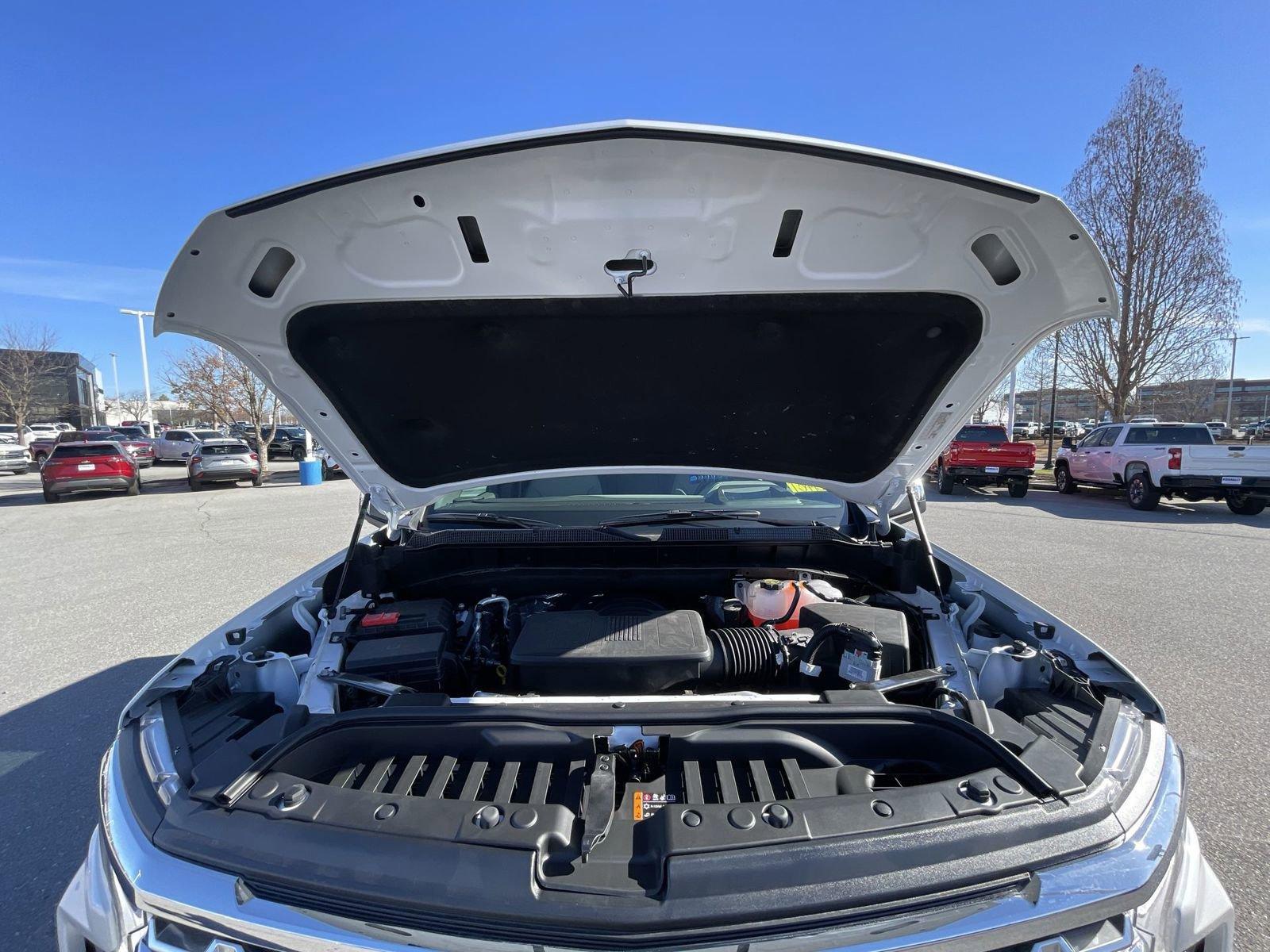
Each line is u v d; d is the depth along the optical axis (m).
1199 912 1.33
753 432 2.37
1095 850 1.23
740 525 2.71
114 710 4.03
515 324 1.90
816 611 2.16
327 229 1.56
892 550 2.58
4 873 2.58
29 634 5.48
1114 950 1.19
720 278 1.72
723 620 2.35
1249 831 2.68
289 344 1.90
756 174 1.43
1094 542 9.00
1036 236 1.58
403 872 1.15
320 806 1.29
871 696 1.67
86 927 1.32
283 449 30.06
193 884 1.21
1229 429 41.19
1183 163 16.67
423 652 1.98
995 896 1.15
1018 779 1.36
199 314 1.76
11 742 3.64
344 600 2.45
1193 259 17.09
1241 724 3.60
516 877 1.13
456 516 2.96
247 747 1.52
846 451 2.43
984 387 2.10
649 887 1.13
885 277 1.73
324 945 1.12
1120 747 1.50
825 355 2.03
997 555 8.03
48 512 13.49
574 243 1.60
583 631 1.92
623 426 2.35
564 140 1.33
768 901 1.09
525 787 1.47
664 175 1.43
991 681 1.94
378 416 2.24
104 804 1.46
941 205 1.52
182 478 22.19
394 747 1.55
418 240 1.59
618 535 2.50
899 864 1.14
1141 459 12.77
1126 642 4.90
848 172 1.43
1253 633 5.08
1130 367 18.20
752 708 1.57
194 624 5.70
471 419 2.28
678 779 1.45
